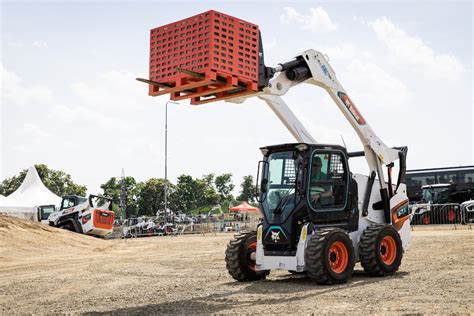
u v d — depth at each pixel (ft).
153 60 31.68
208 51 29.22
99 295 34.83
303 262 35.45
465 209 111.45
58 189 333.01
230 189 356.38
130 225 144.87
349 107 41.70
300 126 39.50
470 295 29.63
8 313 29.30
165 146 152.76
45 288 39.09
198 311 27.81
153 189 309.01
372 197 42.06
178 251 73.82
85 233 108.27
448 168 130.41
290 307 27.86
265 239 36.83
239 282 38.65
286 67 37.58
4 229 79.87
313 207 36.78
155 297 33.24
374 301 28.73
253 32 31.73
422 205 116.37
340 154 39.29
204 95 32.68
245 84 32.07
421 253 54.85
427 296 29.73
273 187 37.70
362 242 38.81
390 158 43.86
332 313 25.85
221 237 113.50
